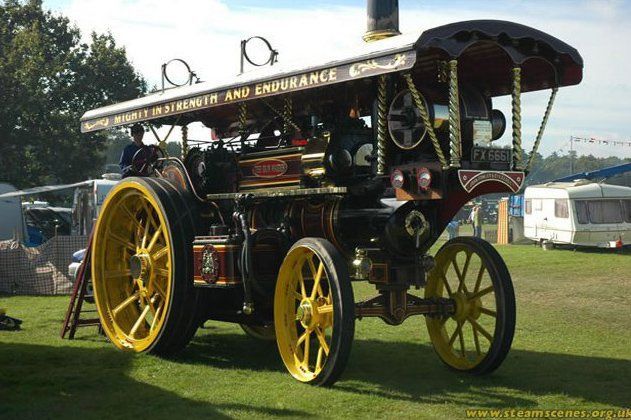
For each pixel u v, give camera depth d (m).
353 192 6.41
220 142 7.66
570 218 22.42
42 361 7.04
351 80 5.67
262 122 8.04
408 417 5.10
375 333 8.64
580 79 6.38
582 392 5.83
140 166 8.52
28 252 14.05
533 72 6.58
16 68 35.69
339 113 6.99
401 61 5.31
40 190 17.64
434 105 5.77
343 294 5.62
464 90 6.07
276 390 5.88
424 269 6.40
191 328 7.20
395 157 6.25
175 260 7.02
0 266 13.73
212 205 7.62
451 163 5.54
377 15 6.62
